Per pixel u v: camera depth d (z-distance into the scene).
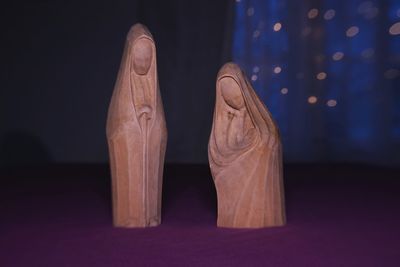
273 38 5.75
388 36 5.29
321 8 5.60
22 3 5.62
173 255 2.03
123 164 2.48
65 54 5.74
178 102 5.89
